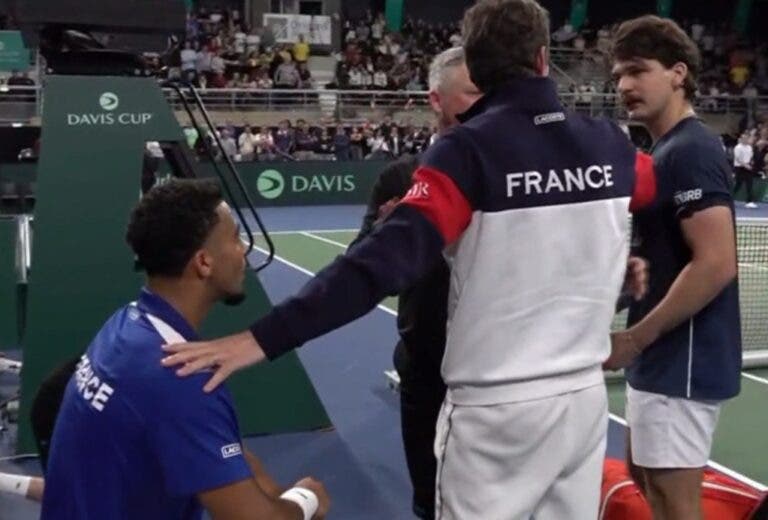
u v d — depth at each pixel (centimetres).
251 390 604
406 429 372
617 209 229
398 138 2100
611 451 583
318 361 790
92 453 214
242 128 2067
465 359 224
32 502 491
